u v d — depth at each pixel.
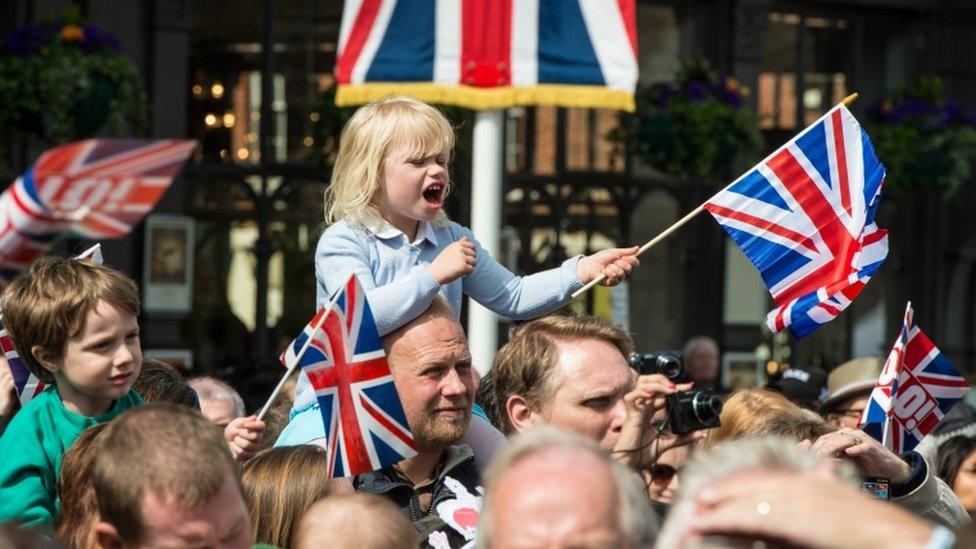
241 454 7.70
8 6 25.11
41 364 7.66
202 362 27.75
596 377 8.33
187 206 27.91
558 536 4.52
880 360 11.89
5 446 7.62
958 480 11.86
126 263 26.52
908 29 32.19
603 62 13.12
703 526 3.63
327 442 7.80
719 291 30.42
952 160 29.62
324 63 28.48
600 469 4.66
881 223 32.44
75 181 6.74
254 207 28.17
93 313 7.53
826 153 9.52
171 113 27.19
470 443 8.11
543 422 8.39
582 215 29.92
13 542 4.62
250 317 28.12
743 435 9.32
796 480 3.66
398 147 8.46
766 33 31.27
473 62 13.09
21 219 6.75
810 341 31.61
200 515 5.36
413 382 7.71
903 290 32.47
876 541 3.51
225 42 28.14
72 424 7.64
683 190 30.38
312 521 6.10
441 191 8.58
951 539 3.50
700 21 30.62
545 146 29.72
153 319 26.69
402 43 13.07
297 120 28.41
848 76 31.83
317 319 7.84
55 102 22.48
